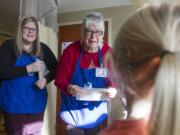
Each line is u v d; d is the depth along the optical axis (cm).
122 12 452
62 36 489
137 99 65
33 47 230
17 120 217
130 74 64
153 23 62
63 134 433
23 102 219
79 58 219
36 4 303
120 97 81
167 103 56
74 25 483
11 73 214
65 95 219
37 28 230
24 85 220
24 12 296
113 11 459
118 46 66
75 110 216
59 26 492
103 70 214
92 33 213
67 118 218
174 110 56
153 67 61
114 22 456
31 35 225
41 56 233
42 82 222
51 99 298
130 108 66
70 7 475
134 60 63
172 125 56
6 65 217
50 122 296
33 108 222
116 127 68
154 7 65
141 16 64
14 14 536
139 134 64
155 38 61
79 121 216
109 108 245
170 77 57
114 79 70
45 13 317
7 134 222
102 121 218
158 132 57
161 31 61
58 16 493
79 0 449
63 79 217
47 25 321
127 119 68
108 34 457
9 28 593
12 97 217
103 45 221
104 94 211
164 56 60
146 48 62
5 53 220
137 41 63
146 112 64
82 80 217
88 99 212
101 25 216
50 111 296
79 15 482
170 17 61
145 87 63
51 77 234
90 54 218
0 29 585
